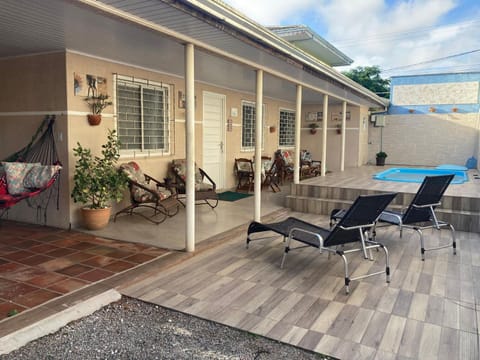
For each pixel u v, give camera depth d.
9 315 2.87
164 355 2.50
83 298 3.20
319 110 12.84
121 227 5.53
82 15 3.63
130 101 6.32
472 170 11.44
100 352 2.52
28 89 5.45
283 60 5.43
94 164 5.40
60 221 5.45
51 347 2.56
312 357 2.47
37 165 5.00
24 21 3.82
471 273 3.98
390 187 7.11
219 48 4.72
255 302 3.25
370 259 4.38
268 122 11.17
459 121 12.87
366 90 10.00
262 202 7.82
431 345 2.60
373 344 2.61
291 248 4.77
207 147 8.58
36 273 3.73
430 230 5.83
